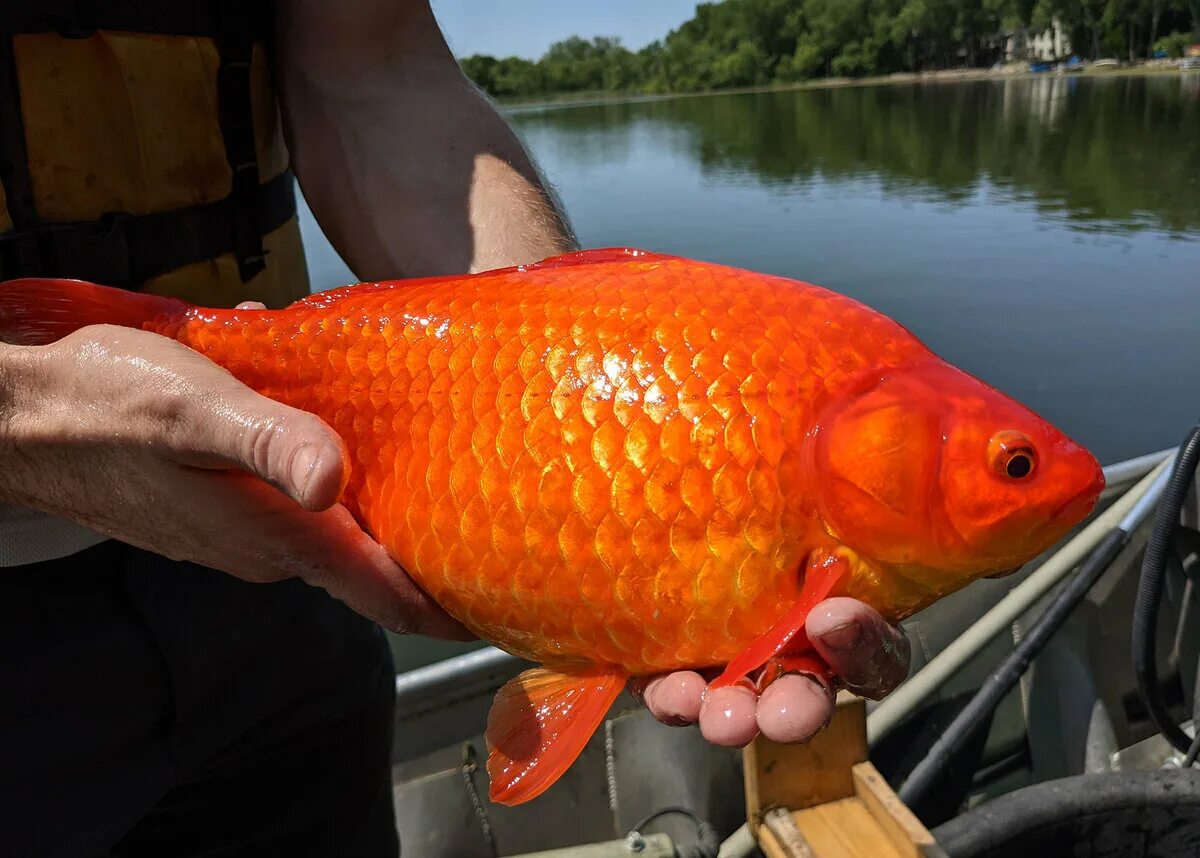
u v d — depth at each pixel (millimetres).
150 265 307
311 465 202
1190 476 489
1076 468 231
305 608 356
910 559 233
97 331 242
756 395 227
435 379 245
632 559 228
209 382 225
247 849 365
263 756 359
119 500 255
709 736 228
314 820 380
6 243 274
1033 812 431
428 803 529
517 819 541
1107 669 597
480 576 241
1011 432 228
